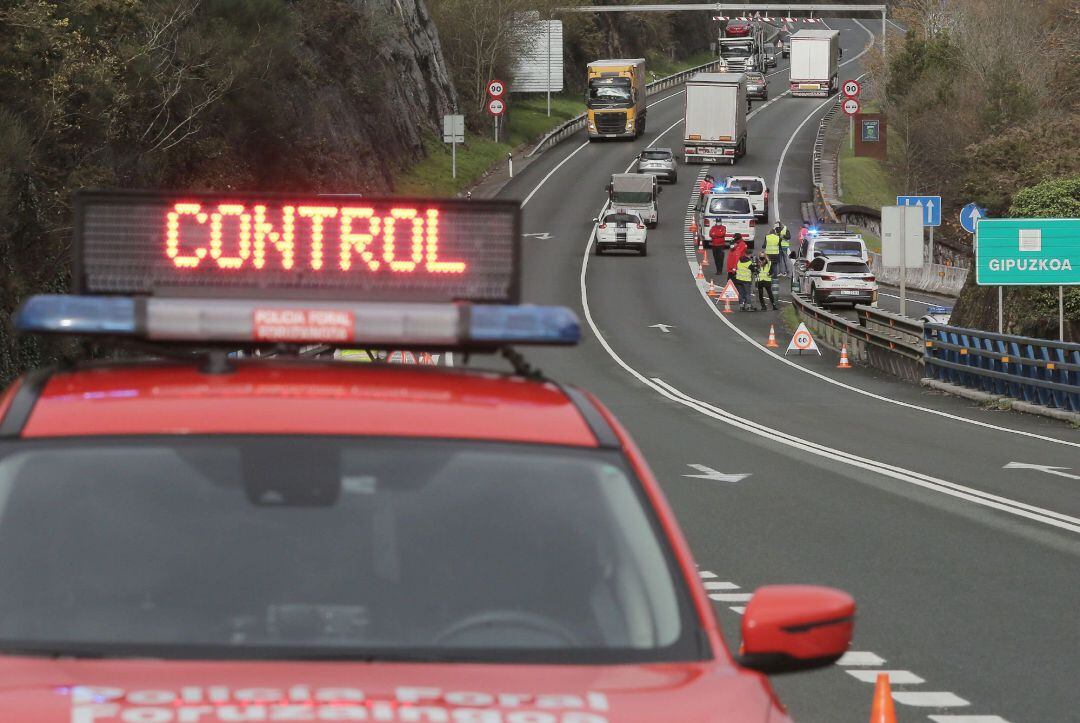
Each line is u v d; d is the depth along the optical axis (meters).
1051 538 61.34
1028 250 135.38
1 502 15.31
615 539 15.77
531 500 15.93
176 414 16.27
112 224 18.16
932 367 147.62
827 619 15.20
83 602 14.66
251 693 13.41
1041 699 36.41
